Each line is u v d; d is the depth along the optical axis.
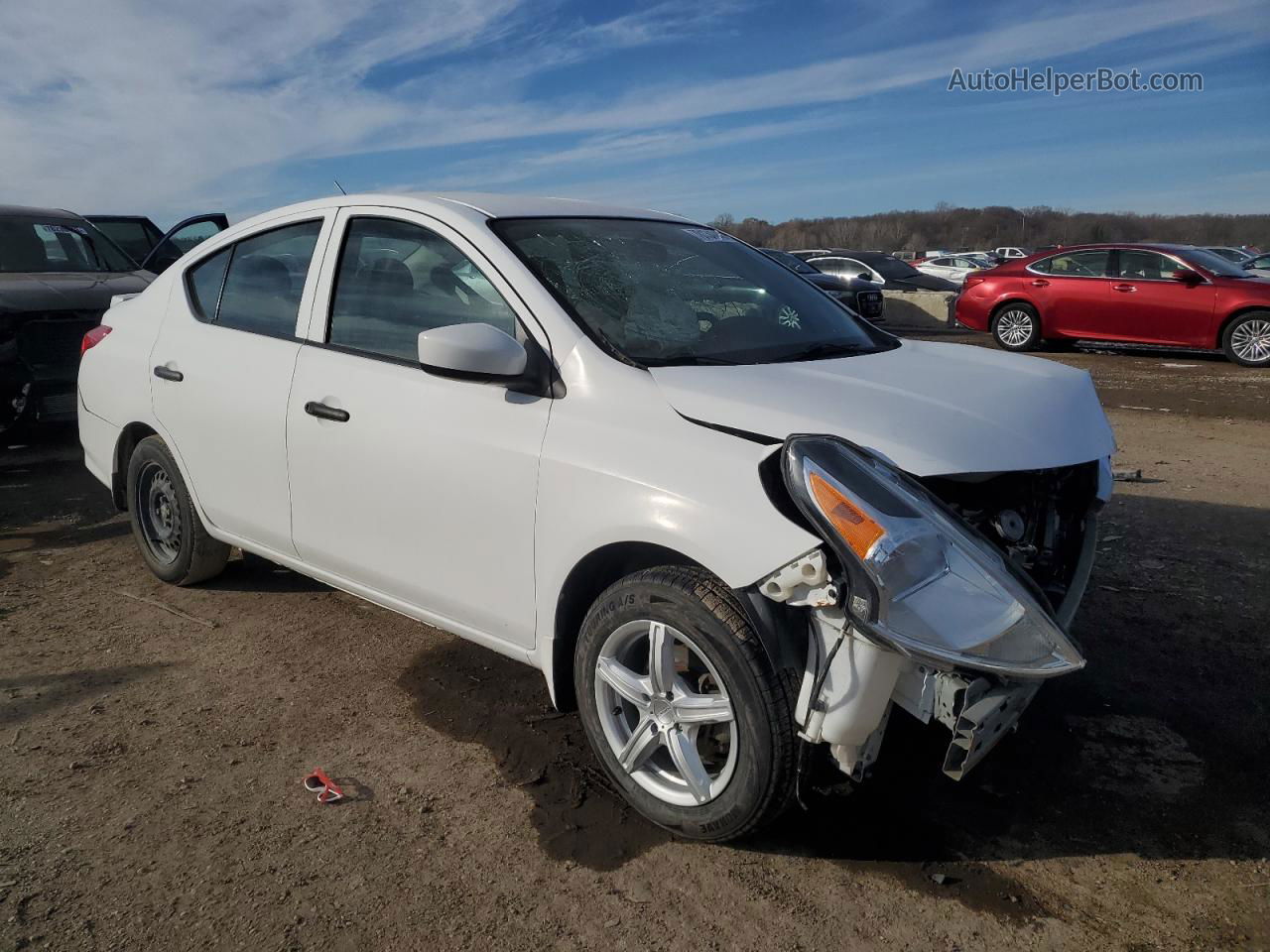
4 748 3.05
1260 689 3.45
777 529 2.24
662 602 2.46
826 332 3.31
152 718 3.25
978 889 2.41
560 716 3.28
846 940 2.23
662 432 2.52
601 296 2.97
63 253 7.92
